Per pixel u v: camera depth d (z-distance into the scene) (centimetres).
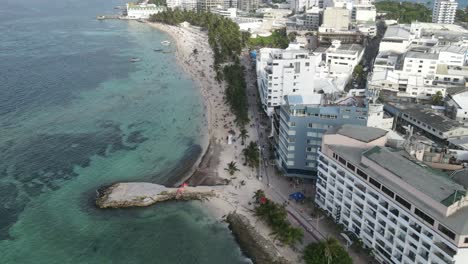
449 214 10250
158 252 14062
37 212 15988
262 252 13862
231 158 19962
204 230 15100
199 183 17862
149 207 16312
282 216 14350
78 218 15688
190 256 13912
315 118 16375
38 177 18412
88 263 13562
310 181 17562
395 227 11744
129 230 15075
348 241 13550
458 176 12962
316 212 15138
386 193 11844
